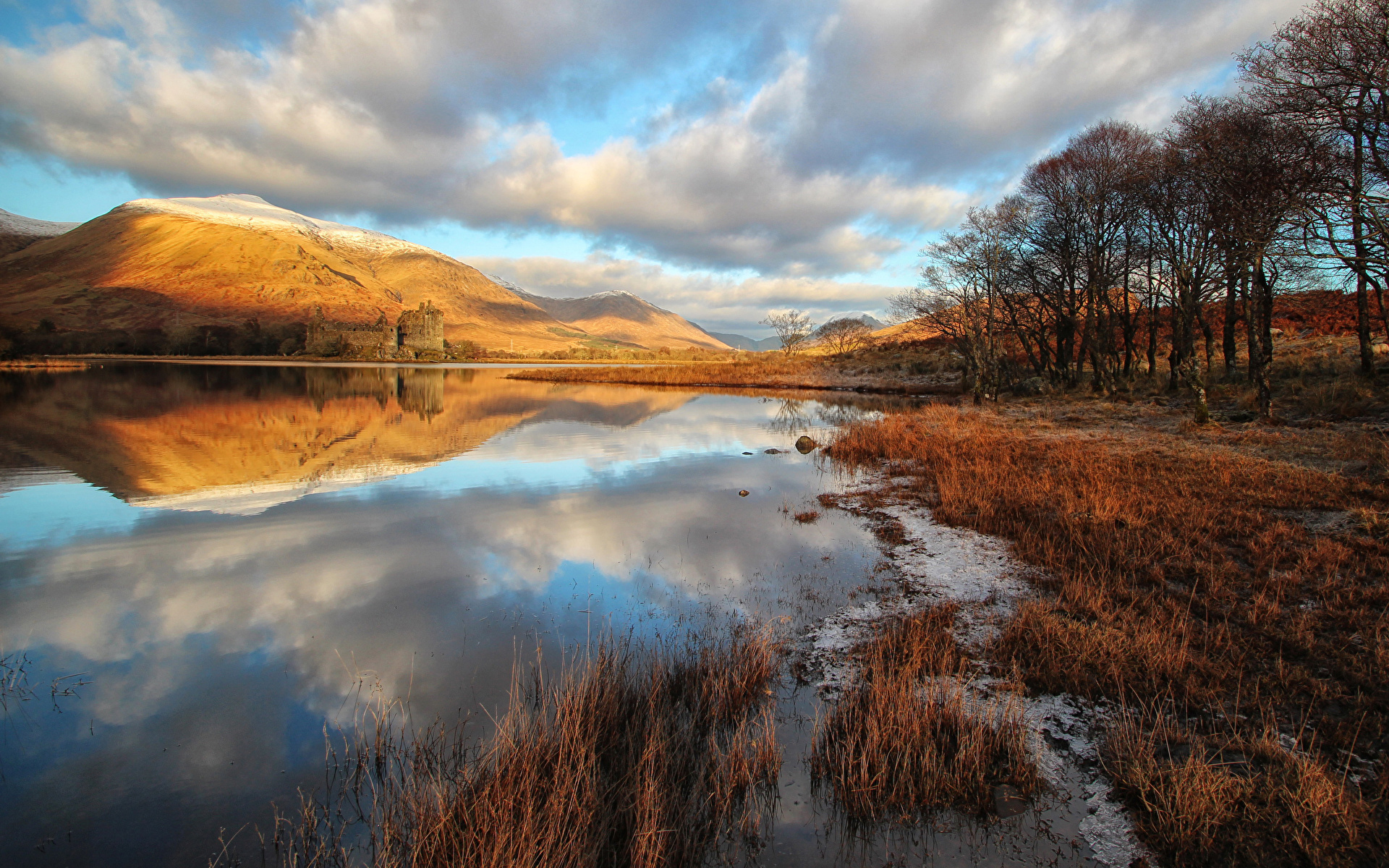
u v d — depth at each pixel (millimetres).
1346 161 12914
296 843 3570
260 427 21172
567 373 57344
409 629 6402
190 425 21297
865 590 7332
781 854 3531
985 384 29234
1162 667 4887
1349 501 8375
